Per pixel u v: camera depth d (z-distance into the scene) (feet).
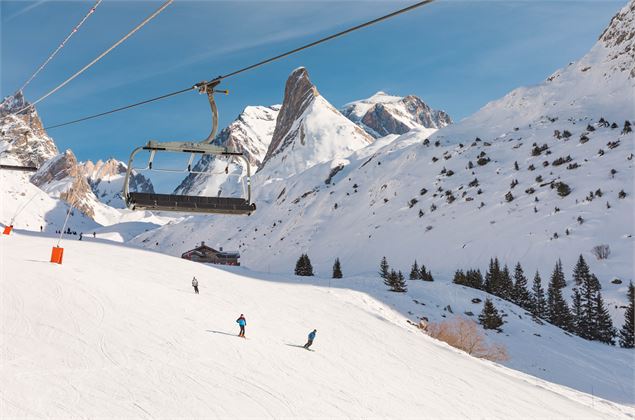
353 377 105.50
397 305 229.25
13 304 110.52
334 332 147.33
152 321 116.67
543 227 547.49
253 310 156.66
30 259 171.83
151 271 201.05
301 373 100.99
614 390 183.42
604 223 516.32
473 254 558.15
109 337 99.86
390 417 86.22
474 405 103.04
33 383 74.38
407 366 125.08
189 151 47.88
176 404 75.25
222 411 75.77
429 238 626.23
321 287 238.07
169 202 49.21
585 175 607.37
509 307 277.44
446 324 201.77
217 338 113.70
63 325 102.58
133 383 80.28
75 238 328.70
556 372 195.83
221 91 45.11
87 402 71.15
